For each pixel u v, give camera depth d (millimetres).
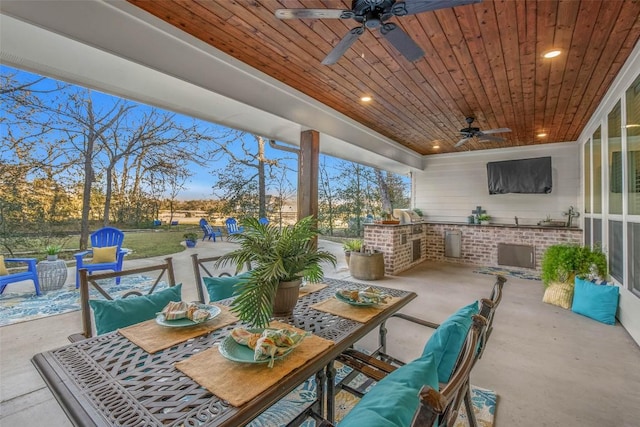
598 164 4281
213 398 957
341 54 2154
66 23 1786
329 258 1797
